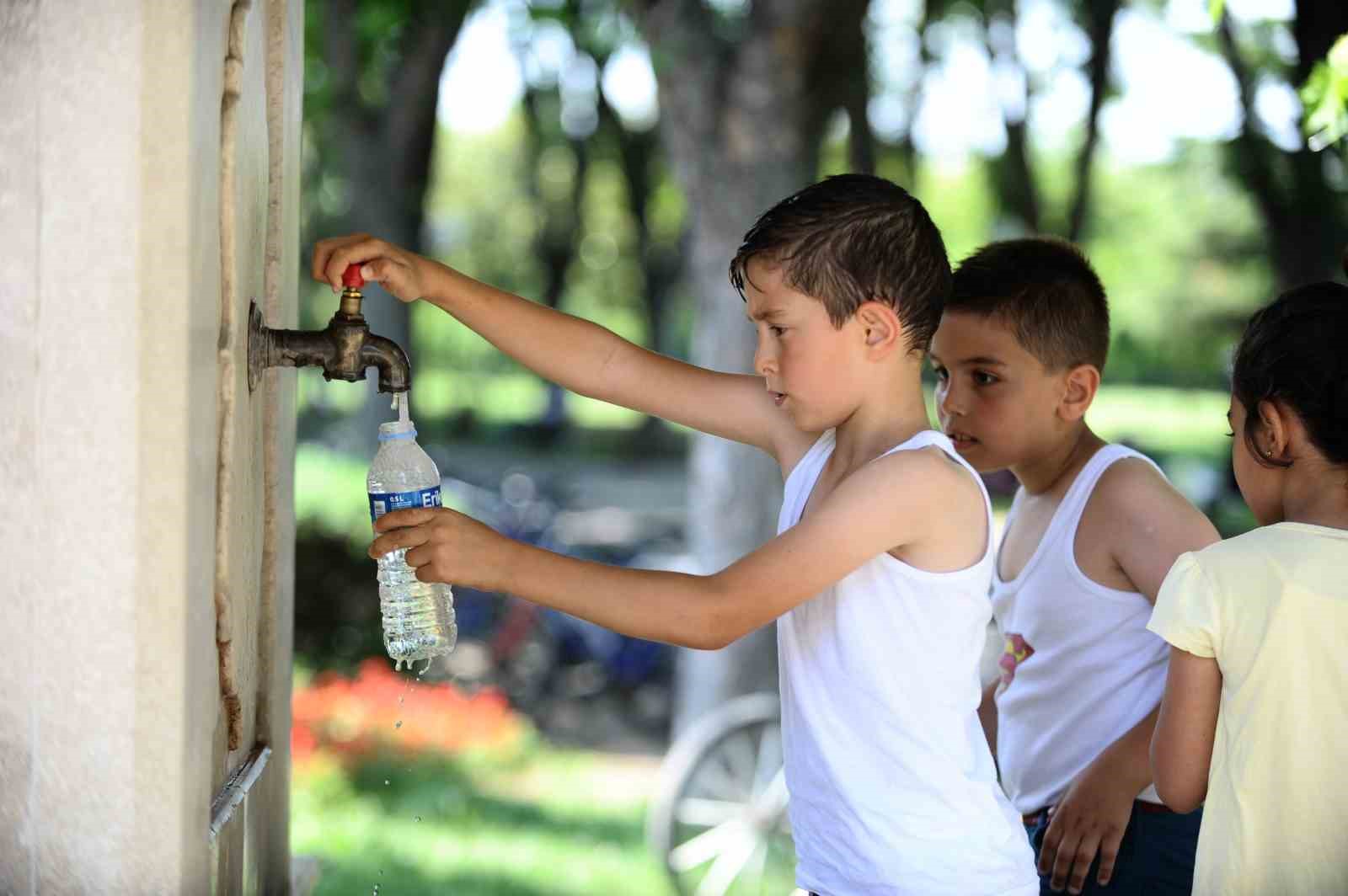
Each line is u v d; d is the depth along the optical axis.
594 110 22.36
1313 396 1.85
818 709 1.90
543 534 10.39
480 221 32.09
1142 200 31.89
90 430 1.46
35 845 1.49
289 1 2.08
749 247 1.87
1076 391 2.38
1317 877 1.85
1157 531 2.25
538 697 9.06
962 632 1.87
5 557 1.48
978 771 1.91
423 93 10.97
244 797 1.86
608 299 30.72
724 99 6.23
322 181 13.38
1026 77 15.88
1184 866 2.25
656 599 1.71
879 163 17.53
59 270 1.45
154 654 1.47
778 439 2.19
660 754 8.11
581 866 5.83
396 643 1.92
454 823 6.23
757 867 5.73
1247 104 10.35
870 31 11.33
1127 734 2.21
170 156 1.43
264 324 1.92
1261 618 1.85
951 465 1.85
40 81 1.44
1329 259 10.43
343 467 10.74
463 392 32.78
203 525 1.54
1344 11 3.70
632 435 25.25
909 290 1.85
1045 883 2.28
